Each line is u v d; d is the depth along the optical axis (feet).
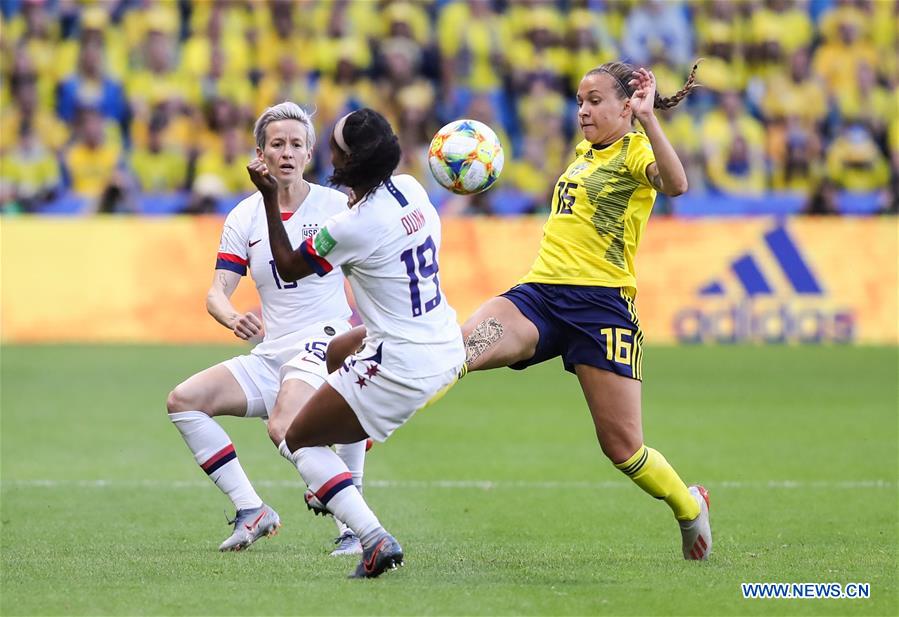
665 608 62.34
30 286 218.38
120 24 260.01
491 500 101.30
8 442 130.31
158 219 220.84
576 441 133.69
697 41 273.95
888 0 282.97
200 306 220.23
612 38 272.72
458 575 70.08
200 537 85.46
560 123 258.78
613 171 73.82
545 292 74.74
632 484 109.19
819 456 123.75
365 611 60.80
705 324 226.99
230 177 243.40
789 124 263.90
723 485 108.27
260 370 81.92
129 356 201.46
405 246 65.67
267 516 80.12
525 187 250.57
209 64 255.91
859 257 228.84
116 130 247.91
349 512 67.72
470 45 264.11
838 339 227.81
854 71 274.36
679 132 255.91
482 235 224.33
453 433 139.03
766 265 227.20
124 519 92.84
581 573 71.15
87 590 65.41
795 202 248.93
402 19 261.03
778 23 274.16
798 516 94.38
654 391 172.14
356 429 67.46
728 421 146.61
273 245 66.74
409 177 67.87
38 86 253.44
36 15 258.78
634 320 74.95
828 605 63.72
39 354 203.62
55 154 243.19
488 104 254.68
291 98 255.70
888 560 76.28
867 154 262.88
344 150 65.46
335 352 72.43
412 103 252.83
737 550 80.48
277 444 76.13
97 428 139.64
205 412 80.12
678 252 226.99
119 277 219.41
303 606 61.72
